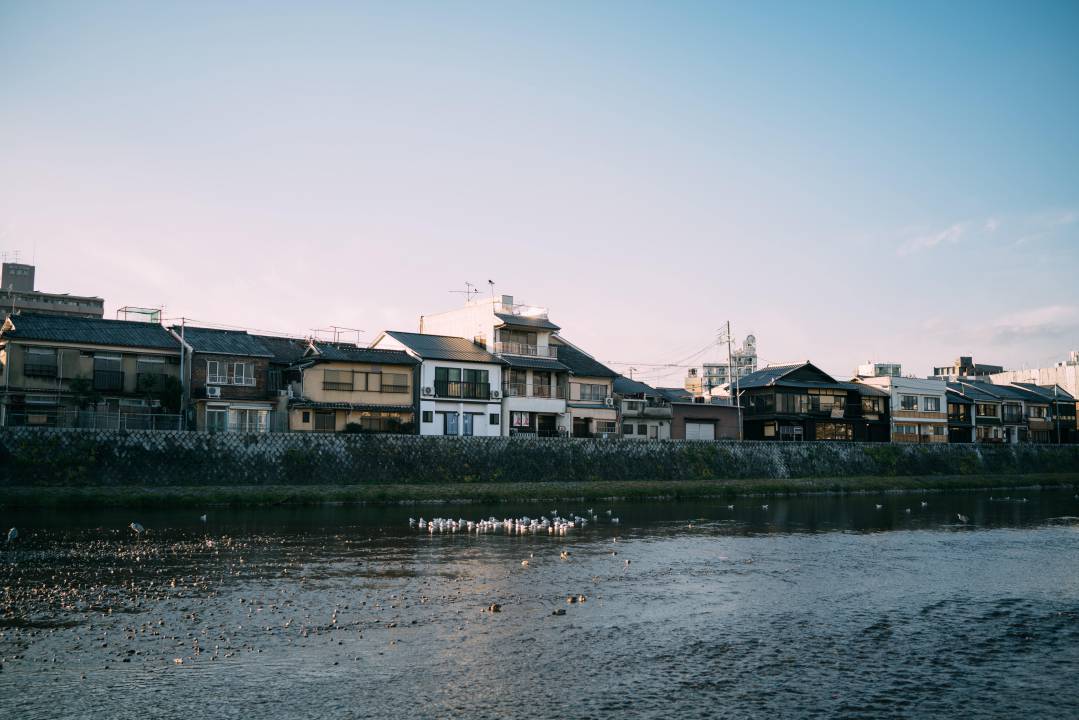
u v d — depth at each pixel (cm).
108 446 4525
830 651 1920
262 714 1458
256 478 4922
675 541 3653
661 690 1628
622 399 7862
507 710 1504
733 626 2130
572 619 2158
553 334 7994
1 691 1531
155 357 5447
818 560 3195
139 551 2994
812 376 9300
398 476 5459
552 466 6141
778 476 7194
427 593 2427
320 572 2706
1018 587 2709
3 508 3969
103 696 1520
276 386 6275
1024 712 1553
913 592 2609
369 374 6297
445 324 7919
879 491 7088
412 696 1562
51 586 2377
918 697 1623
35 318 5216
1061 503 6053
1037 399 10975
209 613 2114
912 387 9806
